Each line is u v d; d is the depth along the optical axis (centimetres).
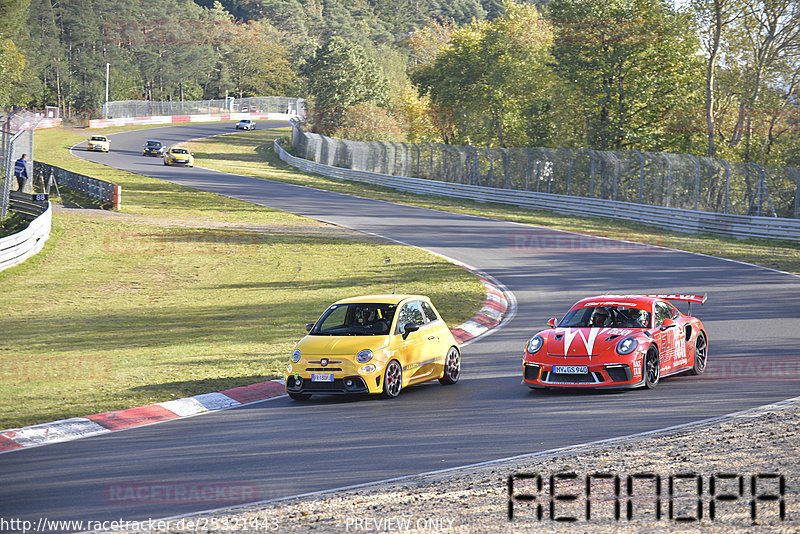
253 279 6281
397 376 2952
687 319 3206
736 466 1711
